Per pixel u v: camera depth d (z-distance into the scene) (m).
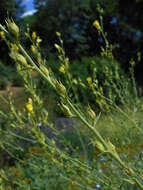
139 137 1.67
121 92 1.95
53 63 1.24
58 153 1.32
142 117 1.92
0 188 1.68
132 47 10.17
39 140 1.24
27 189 1.82
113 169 1.43
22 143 2.02
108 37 2.30
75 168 1.44
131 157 1.63
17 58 0.73
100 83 2.12
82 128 1.98
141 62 9.22
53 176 1.91
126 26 10.49
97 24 1.87
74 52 1.63
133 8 11.03
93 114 0.80
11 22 0.71
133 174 0.83
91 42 2.27
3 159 3.02
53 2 11.42
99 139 0.78
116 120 1.77
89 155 1.85
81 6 12.07
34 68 0.74
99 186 1.94
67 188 1.96
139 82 9.47
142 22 10.98
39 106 1.26
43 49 1.17
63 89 0.74
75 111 0.76
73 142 2.13
